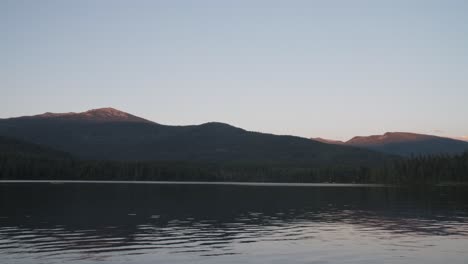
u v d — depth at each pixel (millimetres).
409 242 46000
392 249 42344
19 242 44812
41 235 49125
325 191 155375
